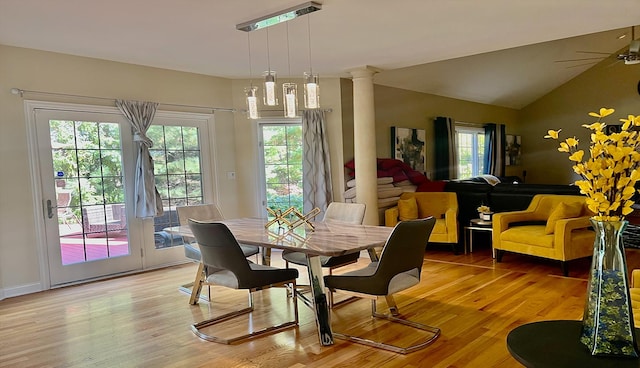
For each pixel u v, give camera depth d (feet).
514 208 17.43
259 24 11.06
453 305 11.39
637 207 18.95
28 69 13.52
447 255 17.44
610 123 29.96
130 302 12.43
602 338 4.73
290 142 19.31
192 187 17.66
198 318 10.99
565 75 30.37
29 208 13.62
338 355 8.67
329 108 18.98
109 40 12.70
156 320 10.92
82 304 12.35
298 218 12.38
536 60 25.29
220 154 18.45
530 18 11.81
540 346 5.07
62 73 14.19
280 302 12.16
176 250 17.25
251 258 17.20
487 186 18.39
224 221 13.17
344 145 19.06
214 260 9.37
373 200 17.48
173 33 12.06
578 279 13.38
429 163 24.50
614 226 4.68
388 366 8.13
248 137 19.03
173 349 9.17
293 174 19.38
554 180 32.94
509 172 32.65
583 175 4.86
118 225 15.65
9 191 13.24
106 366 8.48
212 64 16.06
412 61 16.47
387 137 21.67
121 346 9.39
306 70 17.43
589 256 14.52
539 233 14.62
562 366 4.58
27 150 13.56
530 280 13.46
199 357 8.75
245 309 11.52
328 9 10.54
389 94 21.74
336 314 11.05
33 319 11.18
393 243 8.25
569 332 5.46
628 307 4.69
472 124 28.37
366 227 11.18
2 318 11.30
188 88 17.40
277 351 8.93
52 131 14.10
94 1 9.51
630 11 11.47
